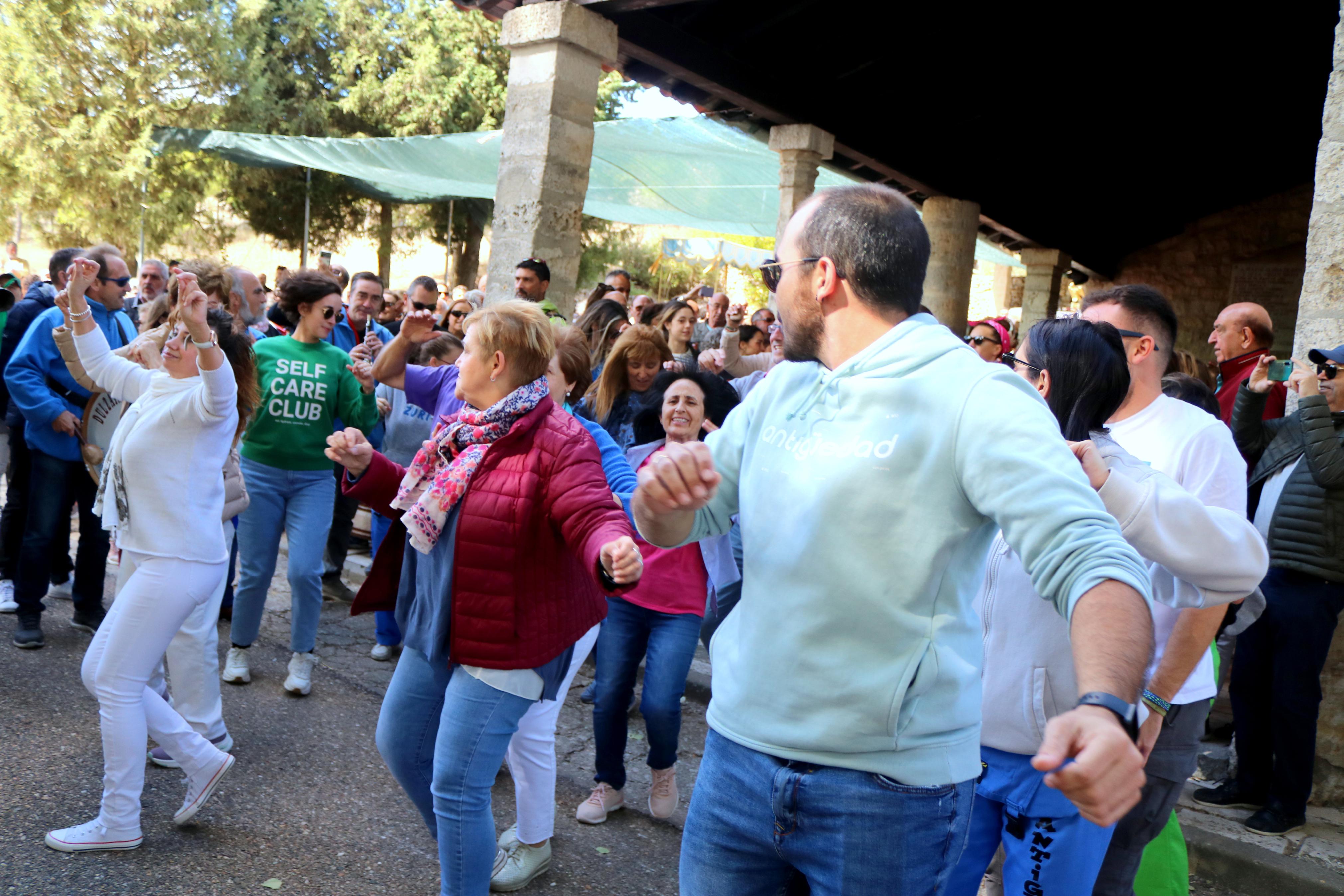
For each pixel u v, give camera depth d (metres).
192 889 2.84
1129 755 1.07
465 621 2.47
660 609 3.36
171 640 3.09
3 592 5.14
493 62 22.55
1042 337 2.13
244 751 3.80
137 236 20.58
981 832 2.14
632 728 4.50
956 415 1.43
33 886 2.76
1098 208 14.02
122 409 4.54
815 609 1.50
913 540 1.45
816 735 1.49
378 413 4.71
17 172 19.84
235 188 21.11
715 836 1.65
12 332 5.30
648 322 6.20
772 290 1.76
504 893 3.01
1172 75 10.15
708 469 1.52
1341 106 3.73
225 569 3.29
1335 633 3.91
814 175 9.20
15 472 5.17
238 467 3.69
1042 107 10.62
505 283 7.20
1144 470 1.95
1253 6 8.65
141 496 3.02
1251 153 12.41
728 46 8.11
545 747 3.06
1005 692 2.06
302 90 21.72
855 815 1.47
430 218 23.19
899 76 9.41
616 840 3.44
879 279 1.58
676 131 11.02
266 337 6.05
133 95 20.28
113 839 2.97
